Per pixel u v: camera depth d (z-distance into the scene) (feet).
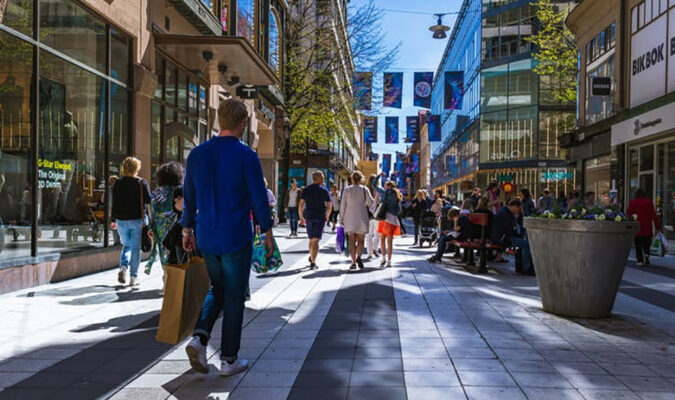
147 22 36.32
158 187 20.86
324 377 11.91
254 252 20.56
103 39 31.37
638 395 10.82
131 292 22.90
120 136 33.71
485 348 14.25
